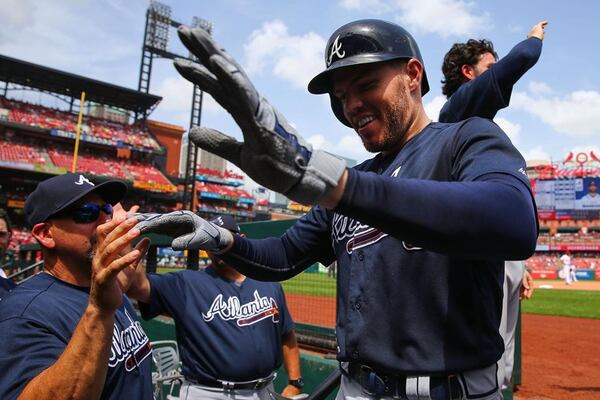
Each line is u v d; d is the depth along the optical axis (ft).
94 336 4.71
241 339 10.50
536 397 14.35
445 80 11.60
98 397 4.86
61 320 5.64
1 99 126.52
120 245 4.56
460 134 4.04
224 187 188.34
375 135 4.74
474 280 4.17
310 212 6.44
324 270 28.40
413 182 2.94
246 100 2.63
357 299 4.58
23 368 5.00
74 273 6.38
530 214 3.03
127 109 149.89
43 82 127.44
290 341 11.93
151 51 142.51
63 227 6.19
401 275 4.25
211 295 10.78
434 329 4.10
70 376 4.63
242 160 2.87
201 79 2.68
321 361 11.87
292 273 6.22
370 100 4.55
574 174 156.35
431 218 2.77
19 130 126.00
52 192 6.22
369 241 4.58
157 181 144.46
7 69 118.42
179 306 10.53
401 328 4.21
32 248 27.07
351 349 4.58
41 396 4.66
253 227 15.05
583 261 138.41
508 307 8.02
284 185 2.78
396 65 4.57
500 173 3.24
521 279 7.88
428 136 4.58
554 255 151.23
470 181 3.31
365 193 2.82
